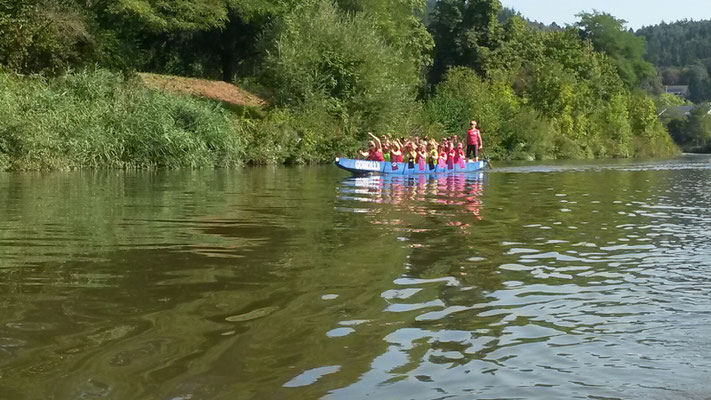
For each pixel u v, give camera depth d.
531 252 6.58
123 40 30.64
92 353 3.24
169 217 8.63
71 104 22.06
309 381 2.98
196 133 23.89
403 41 48.31
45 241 6.51
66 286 4.61
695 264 6.07
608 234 8.05
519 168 28.64
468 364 3.28
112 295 4.38
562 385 3.04
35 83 23.30
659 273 5.64
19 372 2.98
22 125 18.67
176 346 3.38
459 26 65.19
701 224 9.16
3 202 10.23
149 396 2.75
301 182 16.31
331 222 8.37
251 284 4.77
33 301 4.19
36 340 3.42
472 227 8.27
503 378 3.11
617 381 3.10
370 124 33.19
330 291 4.62
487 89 51.88
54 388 2.80
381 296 4.54
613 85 69.94
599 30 77.75
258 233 7.29
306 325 3.81
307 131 29.27
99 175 17.52
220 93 34.22
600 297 4.75
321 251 6.20
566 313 4.28
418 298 4.54
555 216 9.88
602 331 3.89
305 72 31.88
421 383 3.01
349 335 3.65
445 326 3.90
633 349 3.57
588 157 55.16
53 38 25.20
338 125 31.70
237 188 13.98
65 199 10.80
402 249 6.43
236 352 3.32
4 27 24.45
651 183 19.14
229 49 40.44
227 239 6.83
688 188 17.05
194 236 6.99
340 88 33.19
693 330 3.94
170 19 31.22
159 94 24.75
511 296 4.70
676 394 2.95
